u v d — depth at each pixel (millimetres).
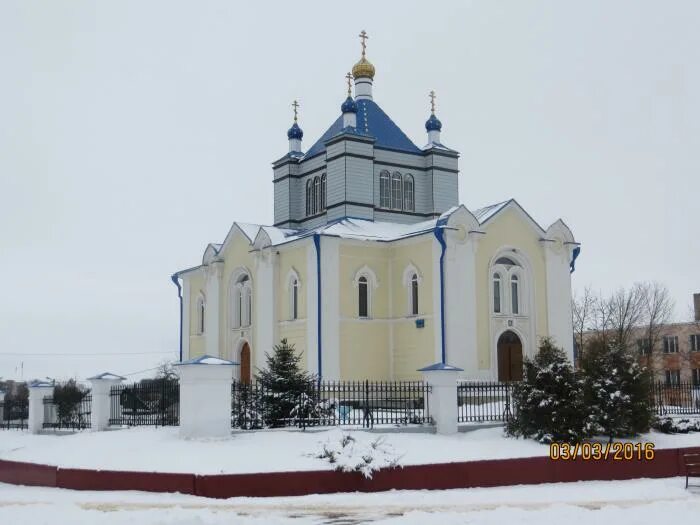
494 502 18500
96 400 30734
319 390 26781
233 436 24062
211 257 45250
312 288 37250
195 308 48438
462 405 30312
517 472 21688
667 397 34781
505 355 37781
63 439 28000
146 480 20062
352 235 38156
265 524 15805
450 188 45219
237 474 19453
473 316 36406
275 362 26766
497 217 38062
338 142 42469
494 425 27031
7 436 34531
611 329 62719
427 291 36812
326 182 43594
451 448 23031
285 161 46469
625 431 25938
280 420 25531
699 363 67938
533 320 38406
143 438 24688
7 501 19266
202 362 23828
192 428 23672
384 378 38156
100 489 20594
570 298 39719
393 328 38500
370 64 46656
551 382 24766
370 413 26062
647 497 19484
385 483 20281
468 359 36000
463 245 36656
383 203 43594
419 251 37469
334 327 36969
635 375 26531
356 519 16438
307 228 45219
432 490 20500
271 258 40000
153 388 29234
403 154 44562
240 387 26531
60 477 21469
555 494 19906
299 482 19703
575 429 24359
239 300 43906
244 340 42438
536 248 39156
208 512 16984
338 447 20828
